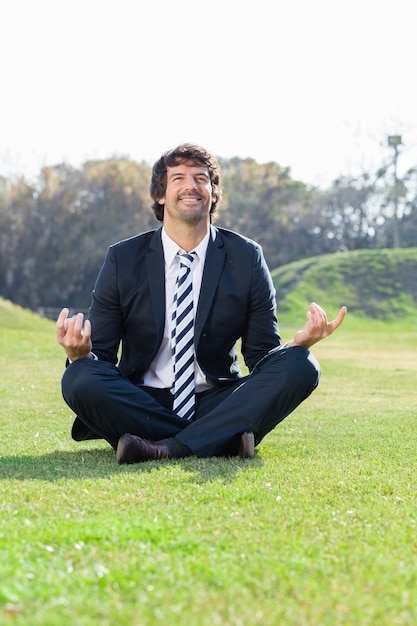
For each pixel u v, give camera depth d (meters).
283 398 4.25
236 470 3.96
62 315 4.20
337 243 67.69
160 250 4.59
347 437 5.32
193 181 4.48
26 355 12.99
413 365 13.31
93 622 2.09
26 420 6.14
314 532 2.89
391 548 2.74
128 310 4.57
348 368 12.48
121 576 2.38
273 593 2.32
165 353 4.57
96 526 2.82
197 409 4.53
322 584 2.38
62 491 3.45
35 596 2.24
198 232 4.56
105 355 4.61
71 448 4.82
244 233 66.44
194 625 2.10
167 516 3.04
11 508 3.13
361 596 2.30
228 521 3.00
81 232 61.03
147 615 2.14
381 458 4.45
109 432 4.34
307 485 3.65
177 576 2.41
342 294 46.41
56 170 63.81
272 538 2.79
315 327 4.23
